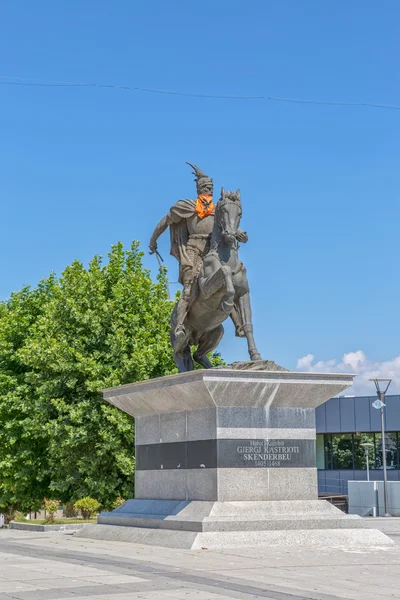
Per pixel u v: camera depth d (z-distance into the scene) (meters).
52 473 35.59
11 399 36.84
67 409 33.53
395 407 55.75
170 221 18.38
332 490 57.44
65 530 24.47
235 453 16.12
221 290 16.39
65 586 10.21
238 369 16.00
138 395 18.09
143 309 36.12
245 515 15.56
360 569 11.91
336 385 16.67
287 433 16.58
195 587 10.14
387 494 39.19
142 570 11.80
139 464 18.66
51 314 35.59
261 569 11.87
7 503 40.50
